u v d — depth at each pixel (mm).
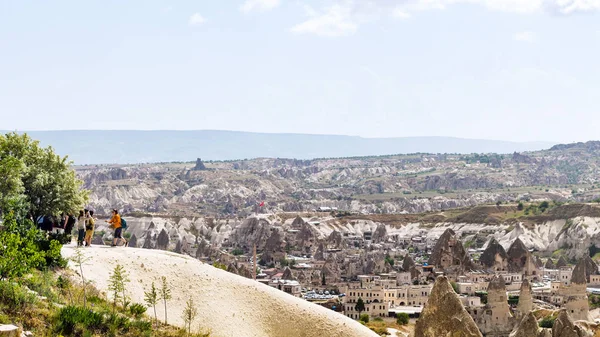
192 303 100125
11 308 82750
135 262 105500
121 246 114562
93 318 86250
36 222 117312
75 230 143250
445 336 104688
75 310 85500
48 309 85875
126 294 99125
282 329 102625
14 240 86688
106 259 104312
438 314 105688
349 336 102062
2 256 86188
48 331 81625
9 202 99812
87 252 104938
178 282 104812
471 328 104188
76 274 97938
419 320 107000
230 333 99812
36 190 116438
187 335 93375
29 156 119625
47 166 120250
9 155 118000
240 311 103125
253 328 101688
